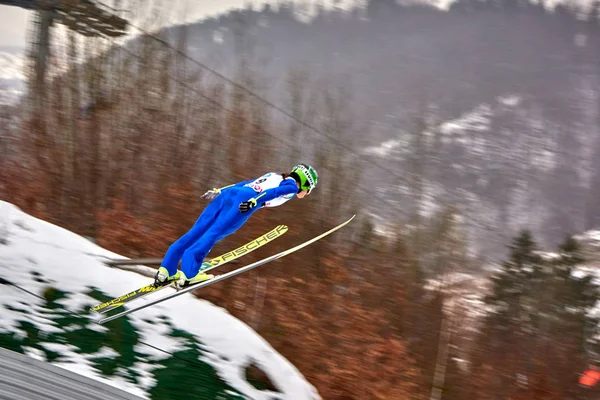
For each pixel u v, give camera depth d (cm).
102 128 2241
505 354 2627
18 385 584
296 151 2414
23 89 2228
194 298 932
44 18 2166
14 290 768
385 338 1936
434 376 2062
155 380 730
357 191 2466
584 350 2845
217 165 2312
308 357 1669
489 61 12544
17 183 2114
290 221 2202
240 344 874
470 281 2648
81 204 2116
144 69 2312
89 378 662
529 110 10850
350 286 2122
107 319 696
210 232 671
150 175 2228
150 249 1936
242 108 2420
